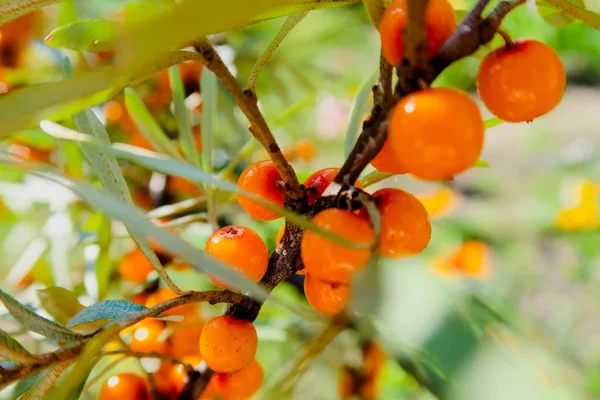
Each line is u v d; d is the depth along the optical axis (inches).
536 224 17.4
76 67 8.1
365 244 4.2
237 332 4.9
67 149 7.2
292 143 11.3
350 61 15.8
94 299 6.7
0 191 7.9
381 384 8.0
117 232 8.6
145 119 6.3
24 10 4.7
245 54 10.1
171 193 8.9
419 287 4.0
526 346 5.5
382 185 9.8
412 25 4.1
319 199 4.5
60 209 7.4
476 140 4.1
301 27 11.1
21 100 4.1
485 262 11.5
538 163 21.9
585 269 17.1
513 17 15.0
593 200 16.2
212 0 3.7
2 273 8.8
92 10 9.0
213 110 6.2
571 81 29.0
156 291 7.0
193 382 5.4
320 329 7.3
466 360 3.8
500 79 4.4
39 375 4.7
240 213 8.8
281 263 4.9
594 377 12.2
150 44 3.7
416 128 4.1
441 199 13.2
